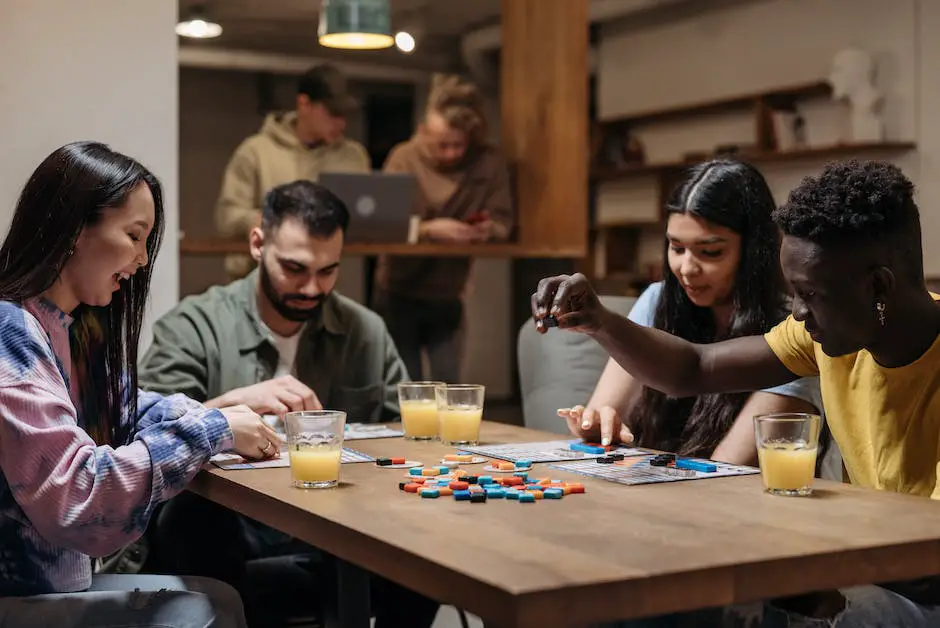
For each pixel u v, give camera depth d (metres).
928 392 1.65
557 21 4.74
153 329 2.62
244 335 2.60
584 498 1.55
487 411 7.96
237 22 6.75
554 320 1.86
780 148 6.74
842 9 6.53
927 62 6.09
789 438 1.57
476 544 1.25
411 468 1.78
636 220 7.90
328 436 1.63
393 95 8.04
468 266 5.25
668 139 7.80
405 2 7.45
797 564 1.21
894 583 1.60
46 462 1.53
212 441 1.76
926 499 1.55
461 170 4.72
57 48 3.06
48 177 1.66
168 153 3.22
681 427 2.27
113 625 1.56
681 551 1.22
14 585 1.58
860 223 1.53
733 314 2.22
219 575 2.29
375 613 2.37
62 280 1.68
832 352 1.63
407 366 5.19
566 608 1.07
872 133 6.22
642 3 7.50
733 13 7.25
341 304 2.73
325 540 1.41
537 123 4.82
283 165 4.66
